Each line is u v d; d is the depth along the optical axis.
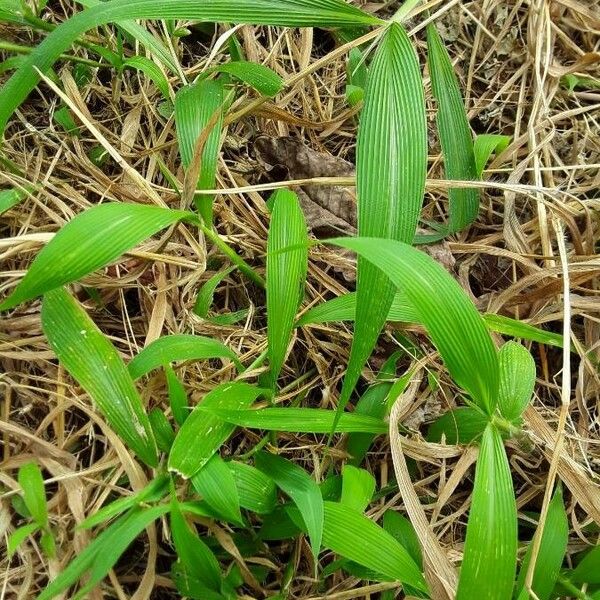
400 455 0.42
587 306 0.53
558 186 0.59
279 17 0.44
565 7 0.69
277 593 0.43
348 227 0.55
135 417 0.40
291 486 0.41
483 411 0.38
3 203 0.48
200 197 0.47
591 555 0.42
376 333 0.38
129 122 0.58
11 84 0.45
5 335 0.48
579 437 0.49
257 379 0.48
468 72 0.66
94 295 0.50
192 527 0.43
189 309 0.52
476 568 0.35
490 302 0.54
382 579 0.42
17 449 0.46
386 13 0.66
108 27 0.60
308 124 0.58
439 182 0.51
